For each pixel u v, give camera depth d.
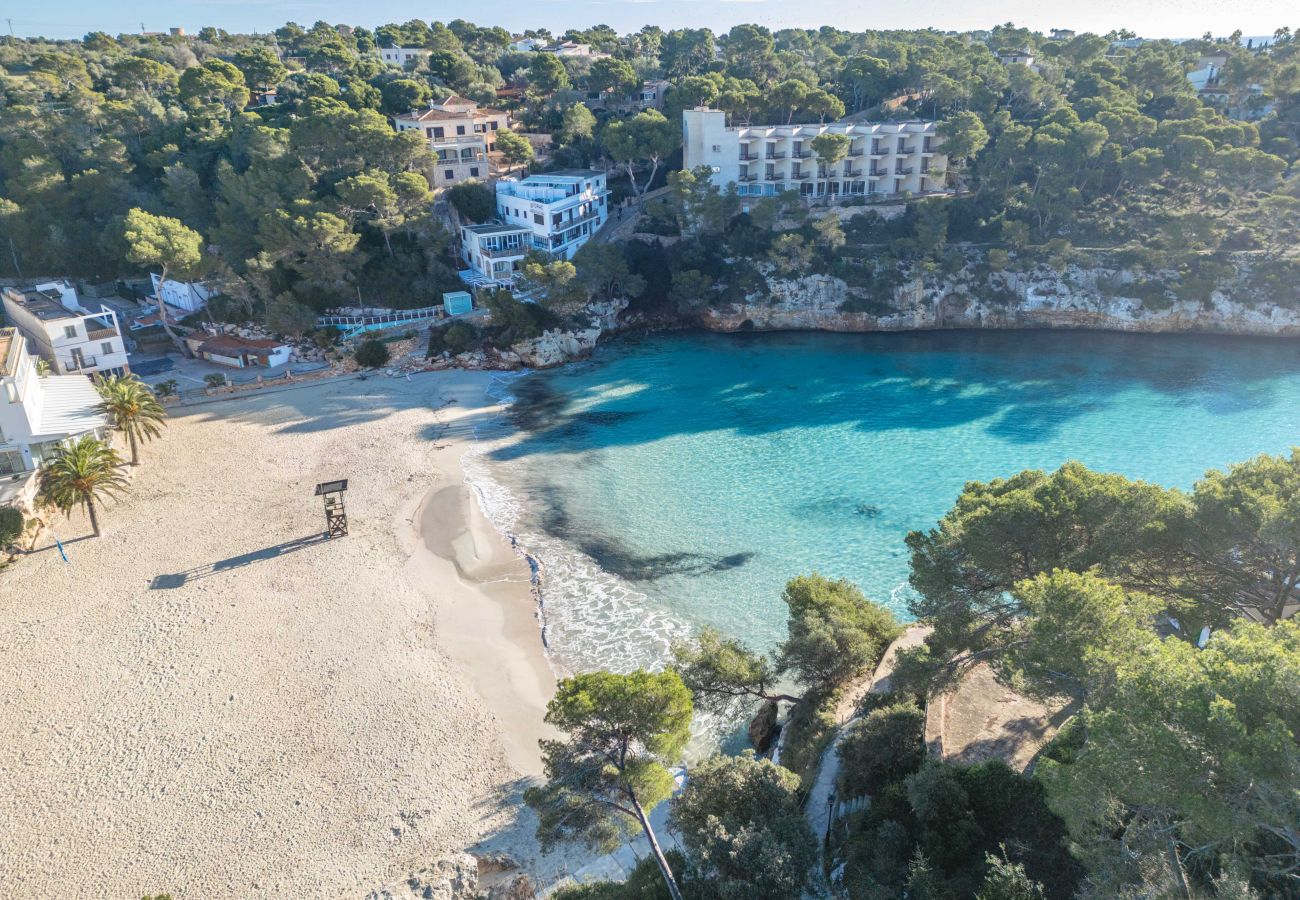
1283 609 30.22
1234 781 16.97
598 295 100.69
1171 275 96.12
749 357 94.56
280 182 100.88
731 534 58.41
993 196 109.81
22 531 53.72
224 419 77.25
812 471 67.25
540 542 57.81
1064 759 24.30
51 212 108.50
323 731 39.31
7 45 185.75
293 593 50.50
